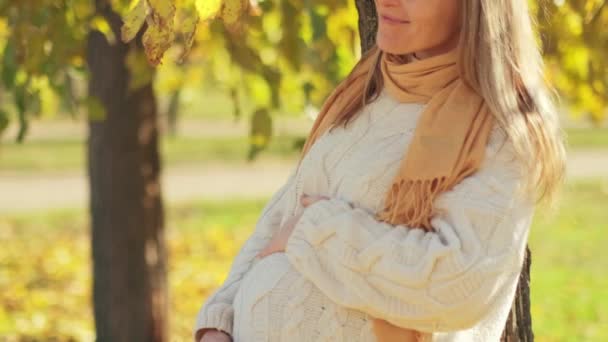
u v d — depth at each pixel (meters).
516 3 2.75
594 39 5.69
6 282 12.38
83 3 6.12
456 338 2.77
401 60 2.91
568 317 10.90
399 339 2.69
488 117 2.70
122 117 8.23
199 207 19.53
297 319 2.80
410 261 2.60
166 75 9.06
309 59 7.60
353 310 2.74
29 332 9.84
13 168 25.47
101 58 8.15
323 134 3.02
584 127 36.62
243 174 24.84
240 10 3.05
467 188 2.64
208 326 3.03
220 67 8.30
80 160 27.23
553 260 14.38
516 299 3.79
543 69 2.89
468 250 2.58
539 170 2.68
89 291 11.96
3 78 6.35
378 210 2.78
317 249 2.75
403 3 2.77
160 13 2.95
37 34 5.92
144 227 8.38
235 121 7.61
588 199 20.05
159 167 8.52
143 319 8.42
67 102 6.66
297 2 6.32
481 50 2.69
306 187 2.98
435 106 2.74
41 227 17.22
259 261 2.99
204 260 14.27
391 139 2.83
